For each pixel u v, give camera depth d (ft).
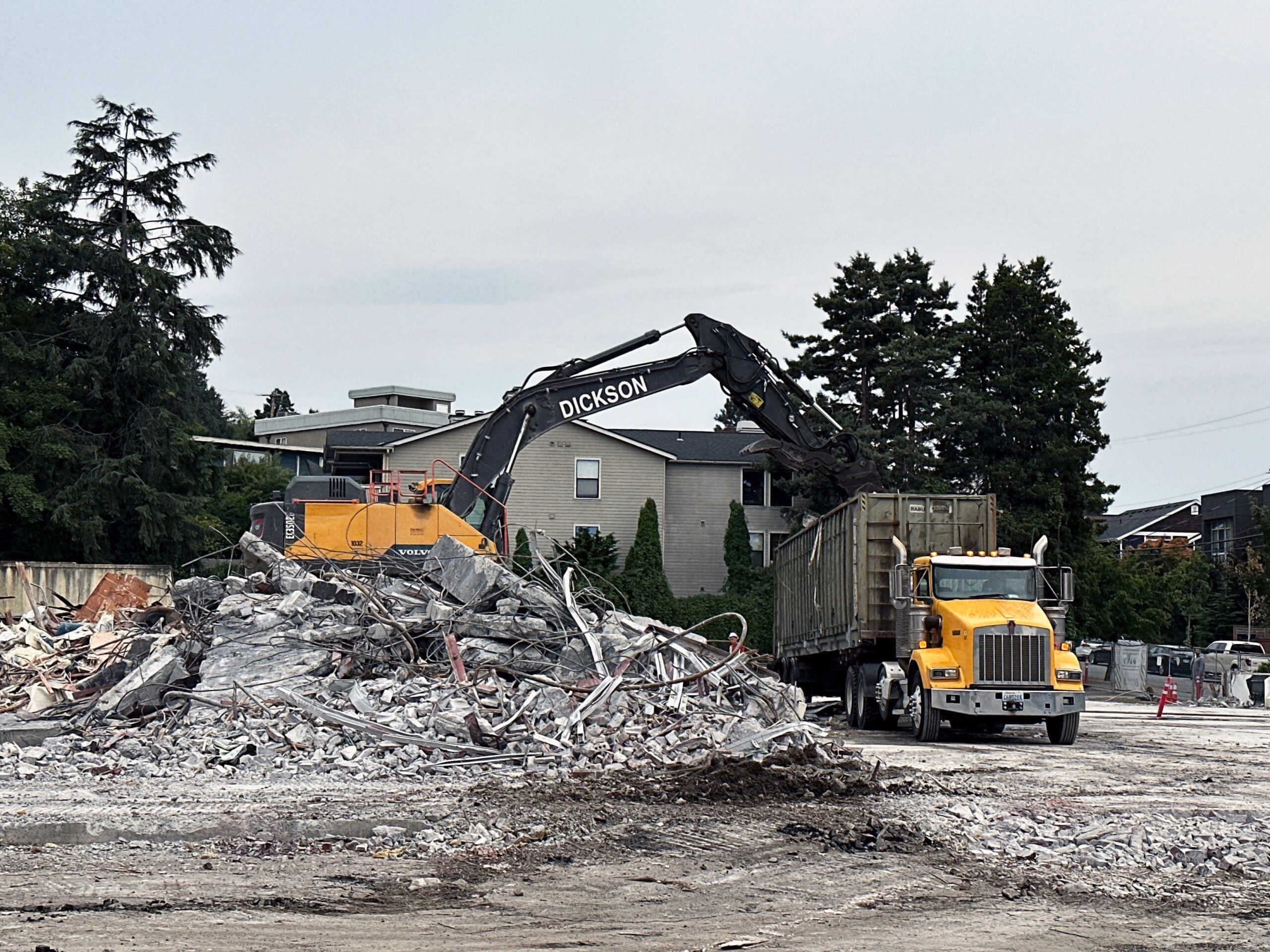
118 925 24.62
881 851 34.06
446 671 56.39
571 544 172.55
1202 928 26.35
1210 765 58.90
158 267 172.45
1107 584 188.24
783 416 91.15
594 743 50.52
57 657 64.75
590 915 26.53
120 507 162.40
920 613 72.59
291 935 24.21
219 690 54.13
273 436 249.75
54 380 162.71
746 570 178.60
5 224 168.66
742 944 24.27
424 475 88.22
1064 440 173.58
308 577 64.59
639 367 89.30
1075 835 36.09
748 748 51.26
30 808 38.86
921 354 175.52
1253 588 205.87
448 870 30.60
